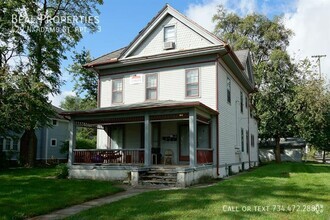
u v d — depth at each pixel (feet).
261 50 123.44
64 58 78.89
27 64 67.41
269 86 104.47
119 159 51.24
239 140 68.74
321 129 106.52
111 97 60.34
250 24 122.62
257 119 99.60
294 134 106.73
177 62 55.11
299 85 103.71
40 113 67.67
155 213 21.59
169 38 56.59
